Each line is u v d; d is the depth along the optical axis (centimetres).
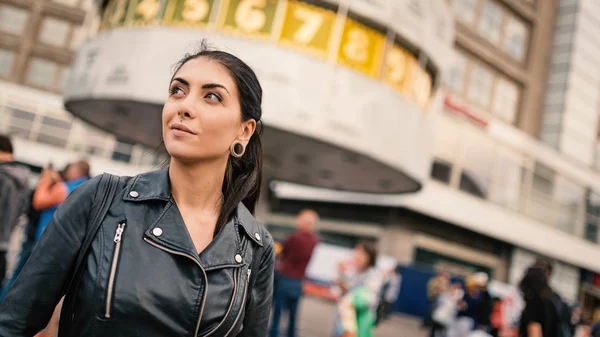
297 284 604
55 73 3066
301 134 822
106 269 111
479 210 2284
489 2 2552
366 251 411
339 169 1088
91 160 2780
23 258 446
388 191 1221
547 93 2875
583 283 2944
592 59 2959
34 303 112
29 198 445
